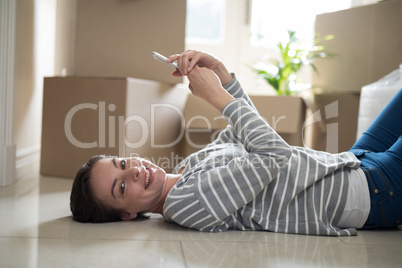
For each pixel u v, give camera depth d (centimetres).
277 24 371
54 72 295
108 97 207
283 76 312
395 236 134
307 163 134
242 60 374
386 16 227
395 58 224
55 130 225
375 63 232
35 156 257
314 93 265
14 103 222
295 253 114
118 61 242
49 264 100
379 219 137
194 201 128
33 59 256
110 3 241
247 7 372
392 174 136
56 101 223
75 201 139
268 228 133
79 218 139
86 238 121
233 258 108
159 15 241
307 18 370
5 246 112
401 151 137
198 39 375
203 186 128
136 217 149
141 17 241
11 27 200
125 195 137
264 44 373
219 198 128
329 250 117
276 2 371
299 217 133
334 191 134
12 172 205
